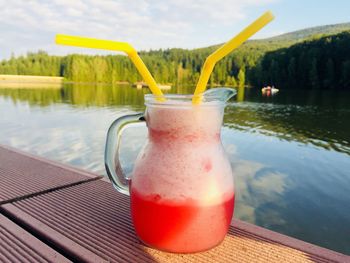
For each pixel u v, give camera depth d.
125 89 42.12
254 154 9.24
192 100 0.71
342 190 6.36
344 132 12.88
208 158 0.71
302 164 8.23
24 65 61.75
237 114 18.33
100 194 1.04
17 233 0.80
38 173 1.25
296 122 15.45
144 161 0.73
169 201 0.68
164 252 0.72
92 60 59.03
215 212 0.70
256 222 4.99
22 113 16.98
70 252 0.73
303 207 5.54
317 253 0.73
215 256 0.71
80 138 10.73
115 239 0.77
